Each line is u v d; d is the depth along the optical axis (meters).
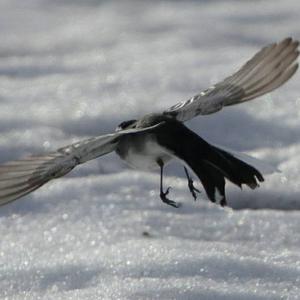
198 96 7.33
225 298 8.88
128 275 9.45
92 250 10.47
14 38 20.61
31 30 21.38
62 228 11.43
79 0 24.20
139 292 9.00
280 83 7.31
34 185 6.45
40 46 19.97
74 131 15.06
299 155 13.60
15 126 15.04
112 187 12.84
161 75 17.38
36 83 17.38
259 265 9.62
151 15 22.02
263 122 14.80
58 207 12.14
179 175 13.41
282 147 13.95
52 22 22.11
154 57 18.64
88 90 16.75
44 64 18.61
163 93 16.45
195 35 20.03
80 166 13.54
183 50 19.03
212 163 6.41
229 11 21.66
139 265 9.62
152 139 6.75
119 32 20.78
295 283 9.30
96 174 13.39
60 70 18.20
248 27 20.45
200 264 9.60
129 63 18.30
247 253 10.23
